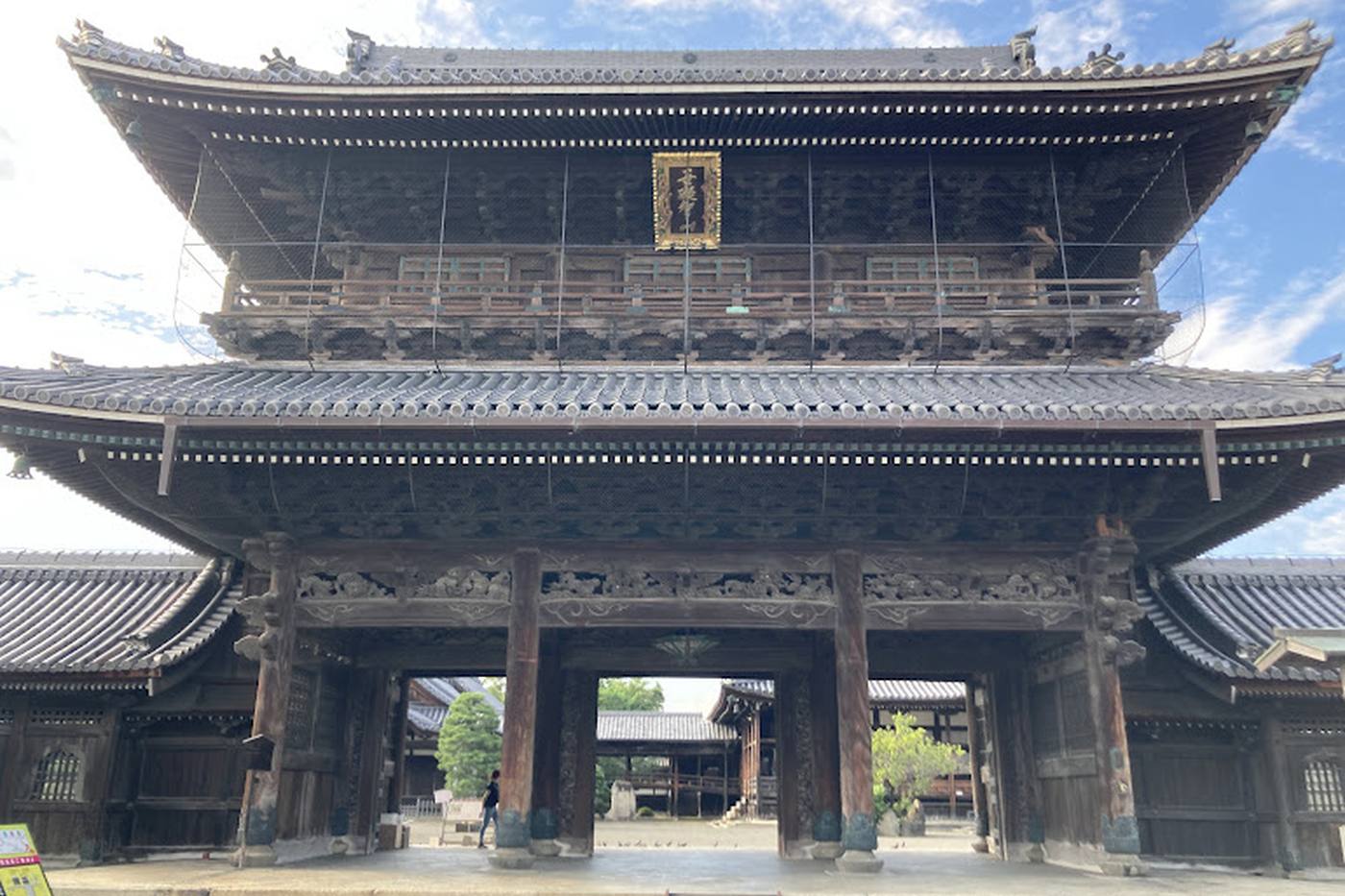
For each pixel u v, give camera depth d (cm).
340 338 2016
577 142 2023
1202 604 2209
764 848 2939
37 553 2536
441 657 2195
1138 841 1661
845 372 1952
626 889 1392
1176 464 1620
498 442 1585
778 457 1608
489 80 1859
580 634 2275
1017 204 2120
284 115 1939
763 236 2169
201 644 1988
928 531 1769
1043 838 2048
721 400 1628
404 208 2158
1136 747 2003
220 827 1991
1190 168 2080
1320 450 1577
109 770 1969
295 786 1847
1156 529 1816
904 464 1639
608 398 1664
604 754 6881
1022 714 2127
